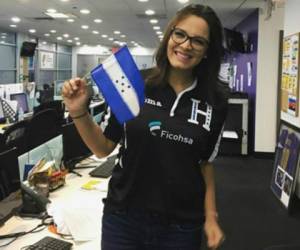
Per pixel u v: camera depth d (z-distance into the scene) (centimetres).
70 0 617
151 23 877
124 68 99
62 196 209
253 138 649
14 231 163
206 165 119
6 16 818
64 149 254
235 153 648
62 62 1639
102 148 110
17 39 1202
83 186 225
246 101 636
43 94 725
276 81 618
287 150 429
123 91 99
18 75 1224
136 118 104
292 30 429
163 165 105
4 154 169
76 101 102
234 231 337
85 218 165
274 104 623
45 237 155
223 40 110
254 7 627
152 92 108
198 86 111
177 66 105
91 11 723
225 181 498
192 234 113
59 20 866
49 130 251
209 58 111
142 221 108
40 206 180
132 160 107
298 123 408
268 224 354
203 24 103
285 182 412
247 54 714
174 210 108
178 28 104
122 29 1023
